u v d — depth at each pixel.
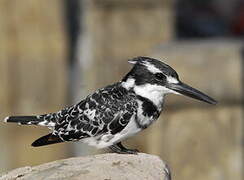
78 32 18.94
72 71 18.45
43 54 16.94
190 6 23.17
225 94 14.96
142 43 17.14
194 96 10.03
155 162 9.51
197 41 16.31
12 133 16.59
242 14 24.16
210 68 14.89
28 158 16.69
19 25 16.69
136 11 17.05
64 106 17.22
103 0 16.95
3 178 9.21
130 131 9.97
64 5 17.91
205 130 15.00
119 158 9.52
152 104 9.95
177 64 14.79
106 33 17.12
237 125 15.12
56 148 16.80
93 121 9.96
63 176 8.97
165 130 14.89
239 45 15.09
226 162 15.16
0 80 16.69
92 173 9.01
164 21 17.17
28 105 16.92
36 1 16.73
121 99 9.93
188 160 15.02
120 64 17.17
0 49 16.62
